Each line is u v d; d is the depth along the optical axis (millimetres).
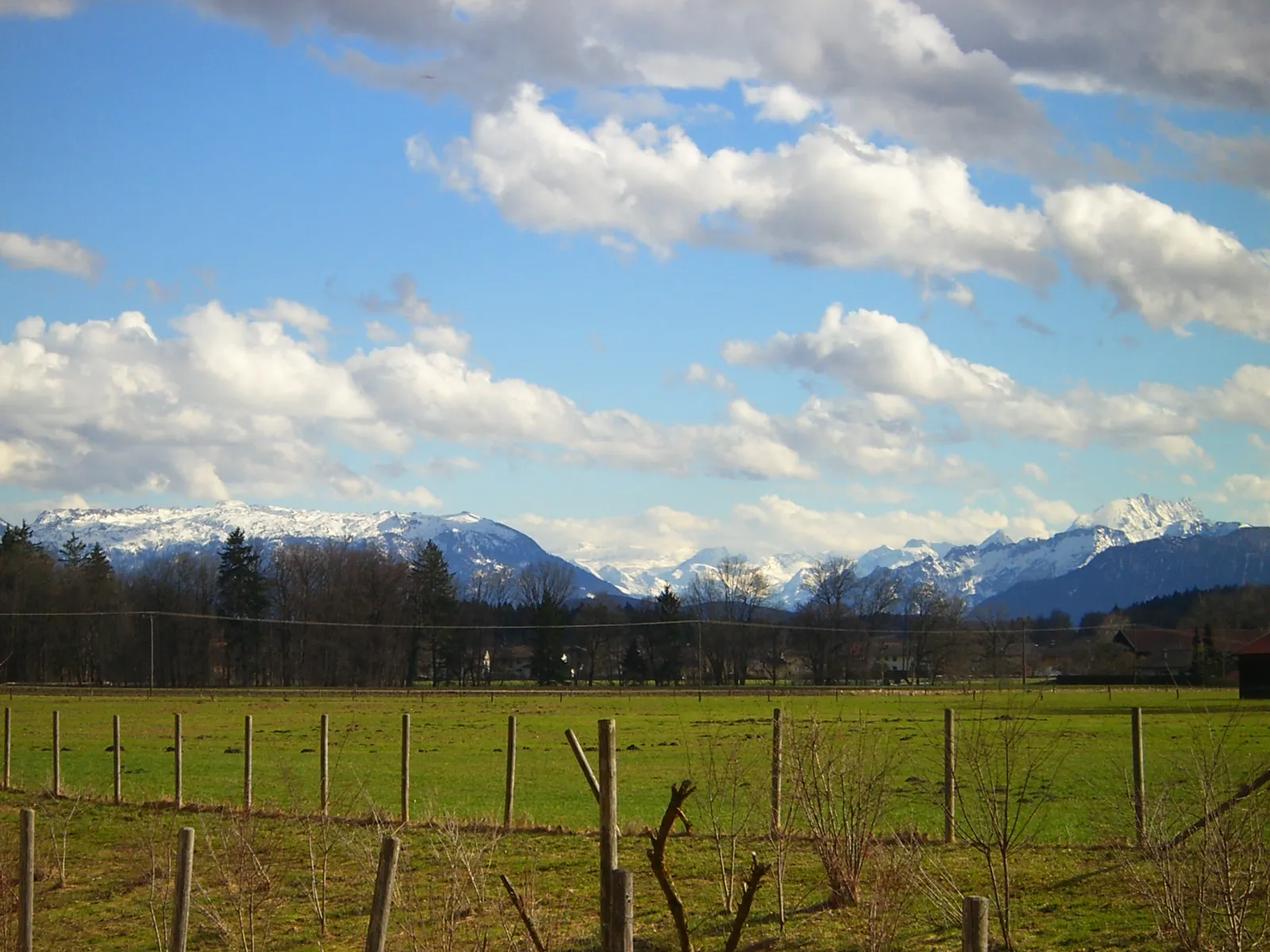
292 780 30031
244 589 147875
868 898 17359
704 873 20766
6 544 148750
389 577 154375
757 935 16891
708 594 174375
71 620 137500
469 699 104938
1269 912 13828
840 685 136875
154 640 139875
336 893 20969
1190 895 14734
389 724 70000
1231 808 15406
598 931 17328
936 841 22000
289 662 149000
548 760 47219
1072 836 23125
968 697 94000
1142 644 142375
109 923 20297
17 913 19125
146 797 33406
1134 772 19609
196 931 19469
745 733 58094
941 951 15695
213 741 58406
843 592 157125
